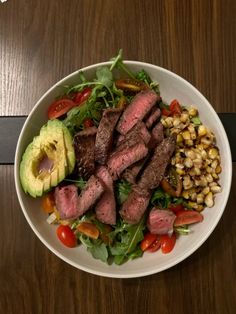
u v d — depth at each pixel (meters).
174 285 0.32
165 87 0.31
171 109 0.31
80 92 0.31
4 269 0.32
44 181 0.29
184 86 0.30
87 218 0.30
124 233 0.30
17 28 0.34
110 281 0.32
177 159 0.30
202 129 0.30
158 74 0.30
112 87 0.30
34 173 0.29
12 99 0.33
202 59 0.33
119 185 0.31
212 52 0.33
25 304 0.32
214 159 0.30
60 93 0.30
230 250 0.32
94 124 0.31
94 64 0.32
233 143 0.32
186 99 0.31
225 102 0.33
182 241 0.30
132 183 0.30
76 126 0.30
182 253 0.29
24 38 0.34
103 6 0.34
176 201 0.30
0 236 0.32
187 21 0.34
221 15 0.34
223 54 0.33
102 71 0.30
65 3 0.34
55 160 0.29
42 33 0.34
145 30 0.34
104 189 0.29
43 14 0.34
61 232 0.30
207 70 0.33
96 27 0.34
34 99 0.33
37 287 0.32
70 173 0.29
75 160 0.29
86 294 0.32
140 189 0.29
